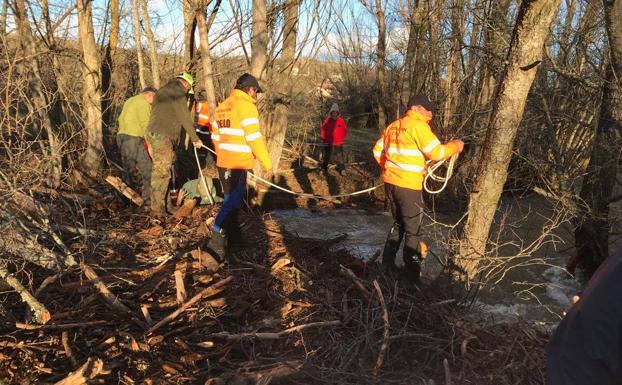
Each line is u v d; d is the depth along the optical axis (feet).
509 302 16.79
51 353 11.02
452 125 27.81
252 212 23.38
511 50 13.98
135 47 34.37
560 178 19.70
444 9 25.86
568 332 4.75
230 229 16.81
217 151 17.01
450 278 15.31
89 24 27.43
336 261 16.79
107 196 23.73
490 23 23.09
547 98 22.17
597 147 17.87
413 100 15.49
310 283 14.94
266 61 24.47
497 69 23.50
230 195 16.60
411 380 11.11
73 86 28.43
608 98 17.56
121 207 23.06
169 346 11.76
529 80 13.92
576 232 19.26
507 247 21.84
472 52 25.62
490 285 17.90
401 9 27.40
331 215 25.88
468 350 12.14
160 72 34.86
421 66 25.70
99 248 17.28
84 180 26.68
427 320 13.09
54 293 13.61
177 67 34.60
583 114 23.22
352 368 11.43
